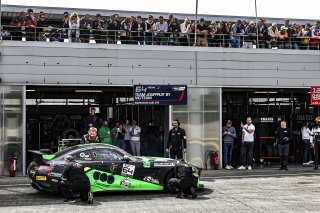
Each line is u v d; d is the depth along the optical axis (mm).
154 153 19719
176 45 18641
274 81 19031
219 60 18500
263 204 10898
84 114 22016
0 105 16312
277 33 19766
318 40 20438
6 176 16172
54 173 11742
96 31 17859
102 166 12016
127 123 18312
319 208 10391
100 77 17266
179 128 15688
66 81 16922
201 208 10438
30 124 21000
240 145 20250
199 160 18250
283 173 16969
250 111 23125
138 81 17656
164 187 12555
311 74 19422
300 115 21797
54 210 10234
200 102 18328
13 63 16438
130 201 11414
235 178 15648
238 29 19297
